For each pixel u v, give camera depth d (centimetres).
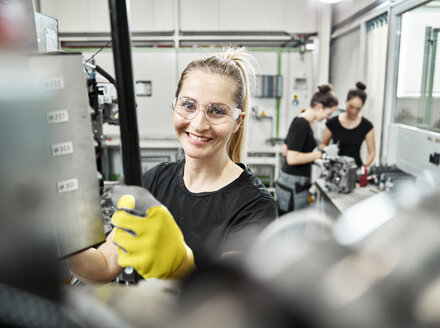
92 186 42
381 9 367
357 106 323
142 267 56
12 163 30
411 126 316
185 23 484
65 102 38
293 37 491
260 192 106
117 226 56
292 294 14
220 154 107
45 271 29
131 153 48
